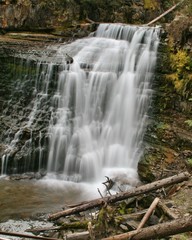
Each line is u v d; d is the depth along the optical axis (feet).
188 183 24.26
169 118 32.73
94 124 34.47
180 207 21.36
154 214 20.72
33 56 34.91
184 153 29.89
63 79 34.24
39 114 33.88
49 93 34.30
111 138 34.12
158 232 14.98
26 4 41.39
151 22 44.86
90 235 18.24
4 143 32.89
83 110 34.58
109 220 19.65
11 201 25.57
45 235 20.53
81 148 33.32
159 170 28.99
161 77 33.86
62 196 27.22
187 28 33.27
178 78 32.78
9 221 22.35
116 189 27.84
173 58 33.55
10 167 31.76
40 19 41.86
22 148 32.40
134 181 29.01
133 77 34.88
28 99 34.45
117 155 33.32
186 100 31.99
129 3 47.44
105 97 34.91
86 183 30.78
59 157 33.09
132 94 34.53
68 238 18.30
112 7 46.03
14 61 34.73
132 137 33.55
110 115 34.65
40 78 34.35
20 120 33.71
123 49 36.47
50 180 30.91
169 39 34.65
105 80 34.88
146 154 31.24
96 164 32.78
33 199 26.20
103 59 36.01
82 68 35.14
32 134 32.78
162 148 31.40
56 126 33.58
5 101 34.50
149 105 33.86
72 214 22.27
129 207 22.90
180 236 17.53
